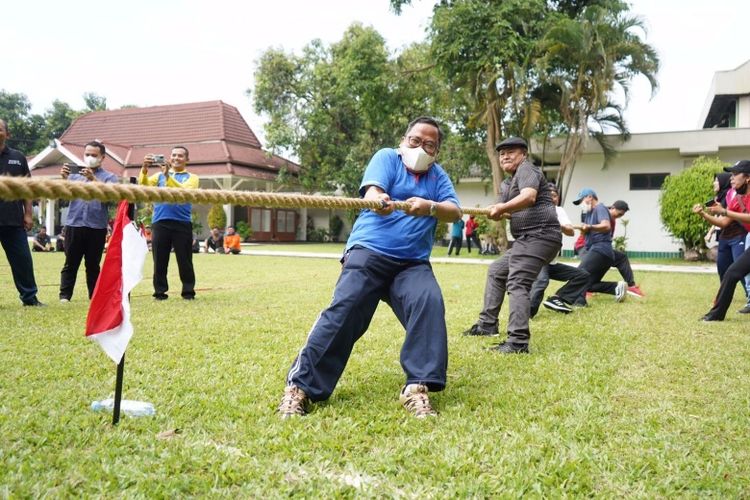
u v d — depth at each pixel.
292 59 28.50
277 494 1.81
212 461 2.03
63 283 6.03
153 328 4.57
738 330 4.93
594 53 16.84
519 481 1.92
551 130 20.59
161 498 1.77
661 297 7.54
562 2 19.00
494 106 17.95
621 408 2.74
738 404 2.79
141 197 1.60
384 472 2.00
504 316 5.77
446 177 3.12
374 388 3.03
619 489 1.90
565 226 5.98
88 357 3.51
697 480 1.95
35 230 26.58
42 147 40.66
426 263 2.99
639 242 20.81
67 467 1.95
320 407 2.68
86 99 46.72
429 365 2.69
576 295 6.03
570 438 2.32
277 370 3.32
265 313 5.47
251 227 28.62
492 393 2.97
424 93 21.69
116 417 2.36
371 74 20.72
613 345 4.25
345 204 2.34
